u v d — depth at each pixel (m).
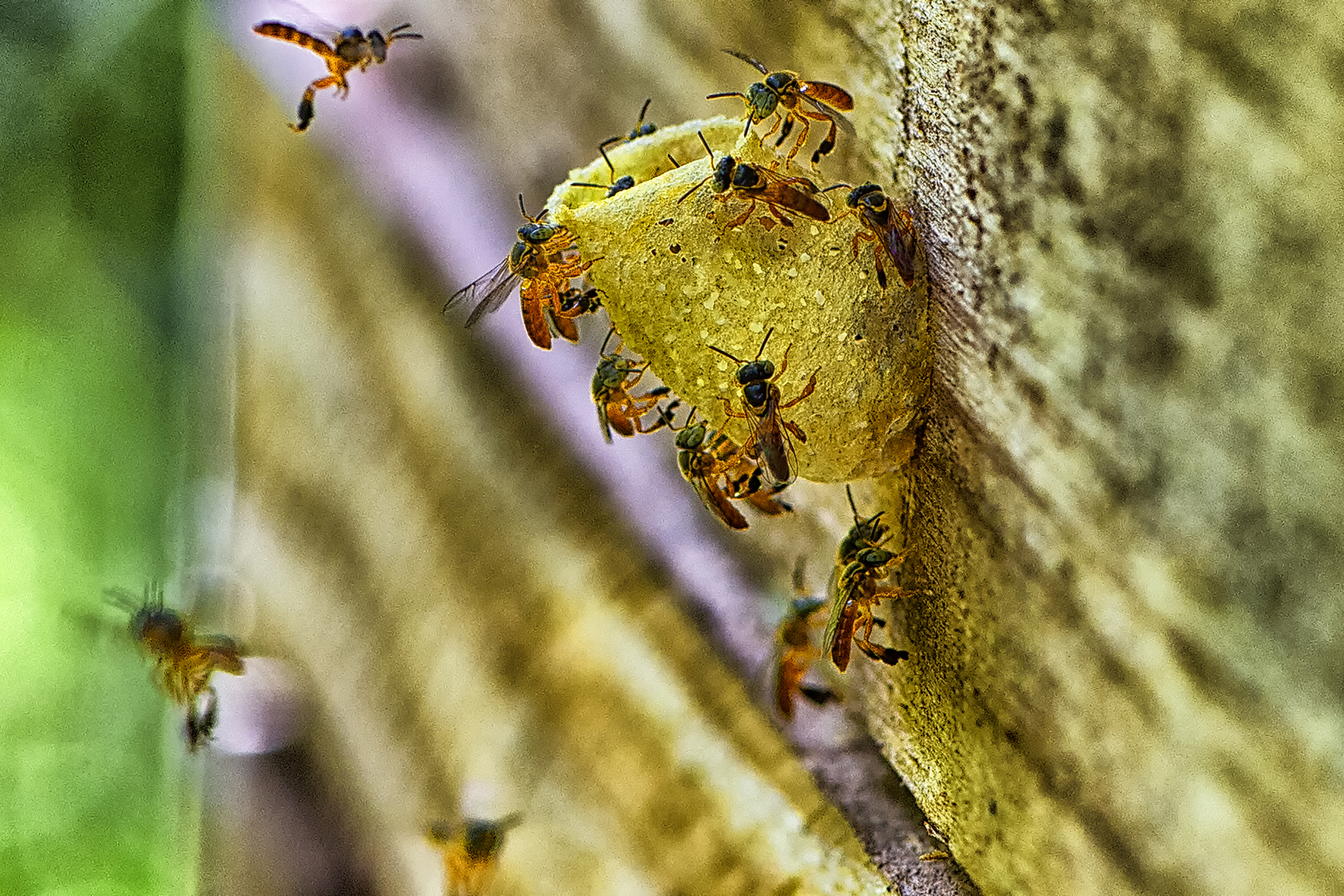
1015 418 0.17
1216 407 0.16
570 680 0.20
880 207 0.16
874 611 0.18
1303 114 0.15
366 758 0.24
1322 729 0.15
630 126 0.20
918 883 0.18
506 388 0.22
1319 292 0.15
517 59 0.21
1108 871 0.17
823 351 0.17
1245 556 0.16
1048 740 0.17
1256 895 0.16
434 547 0.22
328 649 0.25
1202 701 0.16
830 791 0.18
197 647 0.21
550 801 0.20
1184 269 0.16
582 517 0.21
